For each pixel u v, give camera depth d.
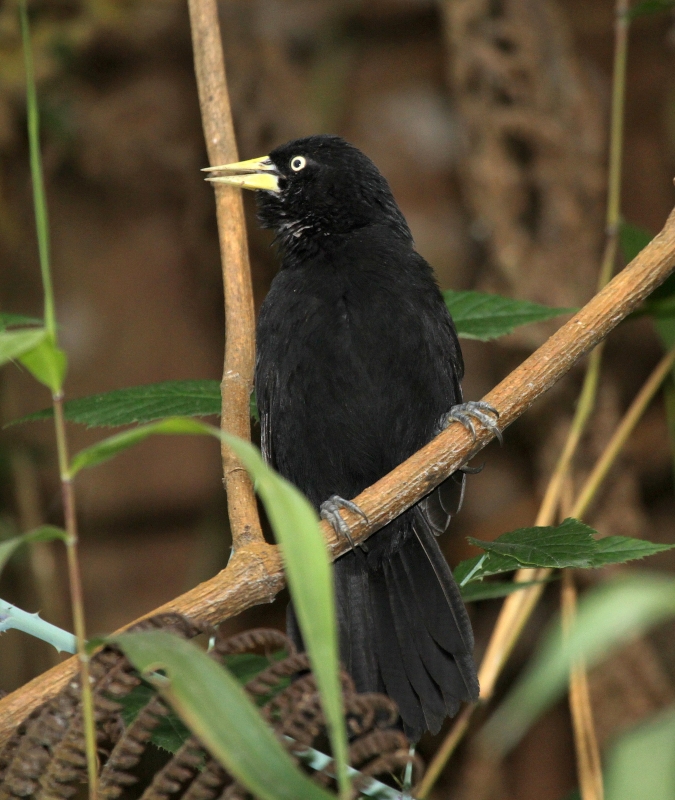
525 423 12.85
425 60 18.05
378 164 17.75
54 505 16.19
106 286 17.50
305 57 17.02
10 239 16.91
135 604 16.44
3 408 15.22
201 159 16.62
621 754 1.99
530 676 2.20
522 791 14.57
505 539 5.07
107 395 6.11
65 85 16.03
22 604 14.23
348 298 7.48
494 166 12.18
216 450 17.22
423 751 13.97
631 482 12.14
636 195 17.30
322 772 3.55
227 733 2.58
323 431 7.70
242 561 4.66
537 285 11.96
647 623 2.16
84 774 3.77
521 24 12.20
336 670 2.42
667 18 15.91
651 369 15.99
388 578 6.94
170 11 16.91
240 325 6.42
